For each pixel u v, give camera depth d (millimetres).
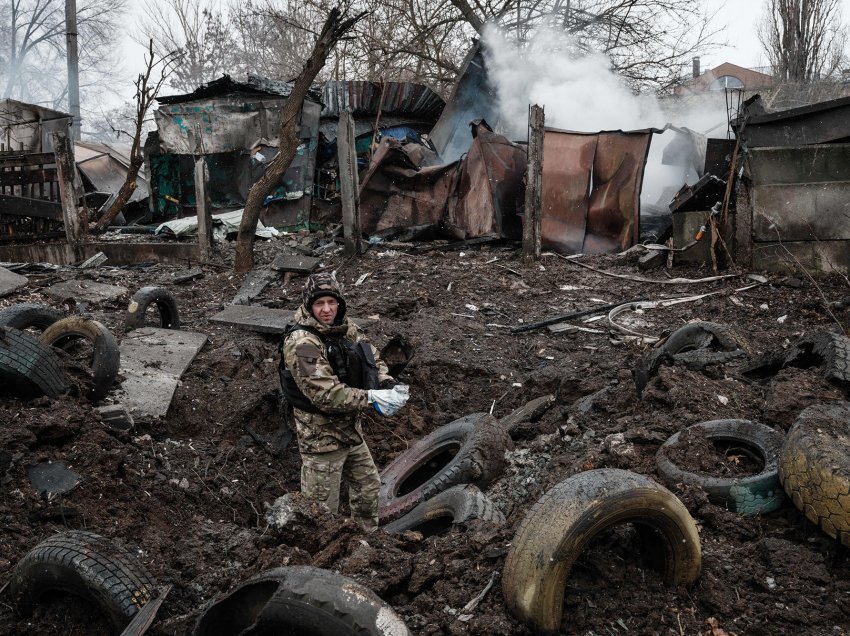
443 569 3242
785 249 9938
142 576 3242
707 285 9852
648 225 12211
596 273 10656
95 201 17547
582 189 11914
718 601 3053
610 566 3156
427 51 23625
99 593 3098
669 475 3990
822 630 2914
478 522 3549
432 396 7051
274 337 8211
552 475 4488
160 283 10633
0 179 12641
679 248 10734
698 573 3133
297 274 10852
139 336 7461
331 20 10562
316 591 2604
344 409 4070
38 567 3211
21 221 12773
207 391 6625
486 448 4980
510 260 11406
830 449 3463
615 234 11727
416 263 11031
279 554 3385
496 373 7262
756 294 9383
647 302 9344
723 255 10367
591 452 4559
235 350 7527
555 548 2834
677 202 10711
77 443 4660
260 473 5730
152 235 14711
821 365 5242
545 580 2832
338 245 12836
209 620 2836
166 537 4137
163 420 5895
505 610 2969
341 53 23453
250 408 6379
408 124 18312
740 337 6242
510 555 2984
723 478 3863
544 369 7133
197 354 7340
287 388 4246
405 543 3510
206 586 3543
